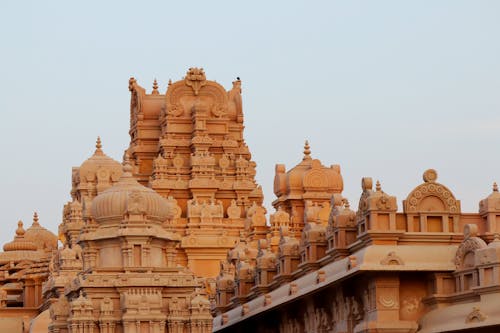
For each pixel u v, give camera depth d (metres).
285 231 86.00
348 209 73.81
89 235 78.00
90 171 113.69
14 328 101.50
